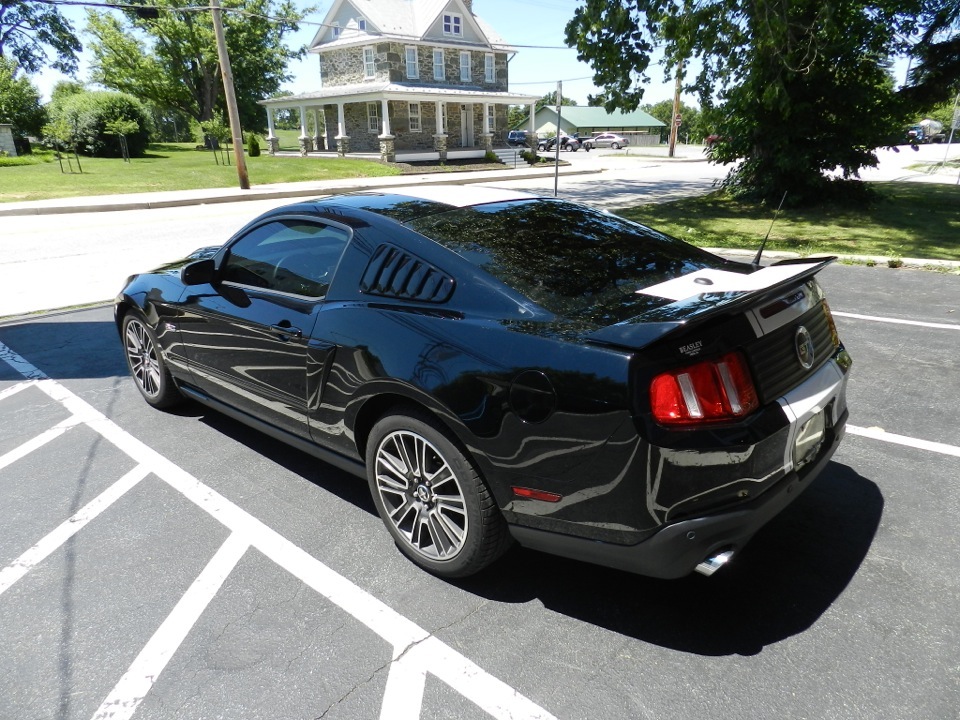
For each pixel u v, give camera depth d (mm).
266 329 3301
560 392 2248
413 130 36344
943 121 65625
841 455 3678
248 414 3723
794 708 2105
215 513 3332
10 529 3217
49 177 23656
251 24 45938
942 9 13102
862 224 11906
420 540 2844
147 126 35656
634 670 2283
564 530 2393
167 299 4098
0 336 6457
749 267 3014
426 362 2566
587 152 53281
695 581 2732
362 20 35688
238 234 3762
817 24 12148
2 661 2387
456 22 37406
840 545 2912
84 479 3693
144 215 16297
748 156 15086
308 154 38500
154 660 2377
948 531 2982
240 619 2580
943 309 6258
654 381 2125
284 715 2139
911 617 2480
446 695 2205
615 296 2566
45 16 45875
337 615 2596
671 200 16484
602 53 13219
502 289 2604
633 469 2164
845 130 13633
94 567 2916
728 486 2201
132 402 4820
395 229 2959
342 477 3689
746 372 2242
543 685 2234
